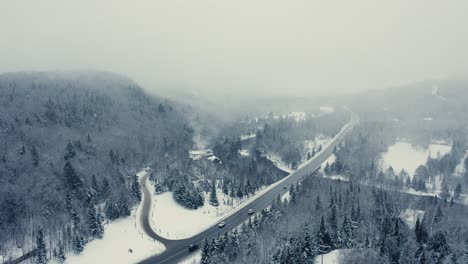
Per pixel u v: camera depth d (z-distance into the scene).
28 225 168.00
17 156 199.38
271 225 166.88
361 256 136.25
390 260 139.38
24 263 146.38
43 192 183.00
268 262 138.88
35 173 192.12
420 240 154.50
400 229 159.62
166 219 184.75
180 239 167.38
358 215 171.12
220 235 164.75
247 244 151.50
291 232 155.75
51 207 178.12
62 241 159.38
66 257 152.12
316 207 181.75
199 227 178.62
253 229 164.12
